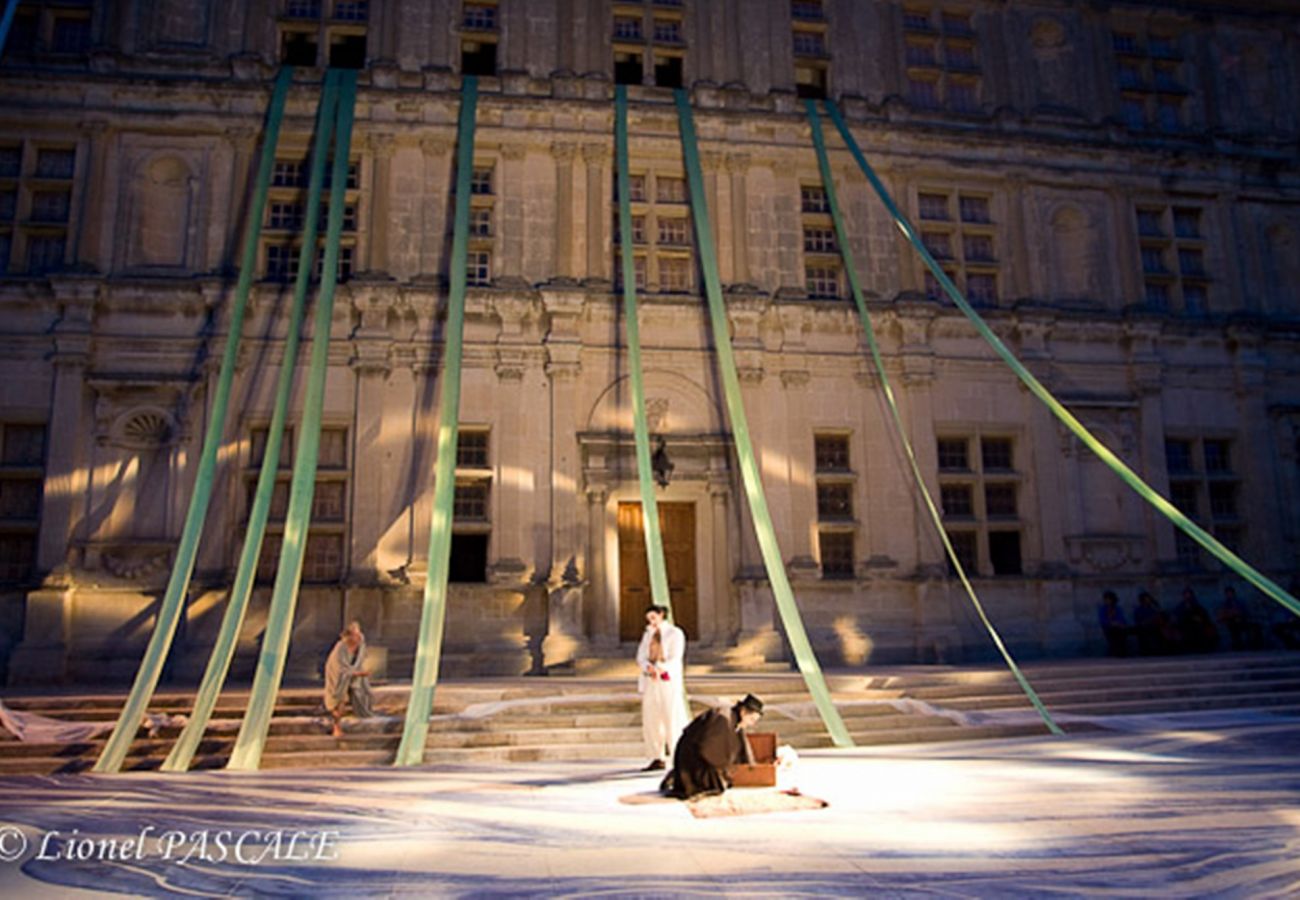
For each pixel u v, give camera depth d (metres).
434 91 20.22
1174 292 23.30
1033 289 22.16
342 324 19.16
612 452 19.25
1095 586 20.91
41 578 17.08
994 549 21.14
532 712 13.08
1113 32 24.69
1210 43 25.00
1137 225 23.34
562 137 20.58
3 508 17.91
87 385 18.09
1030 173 22.70
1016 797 8.55
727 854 6.57
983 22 23.72
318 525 18.38
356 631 12.52
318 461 18.69
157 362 18.47
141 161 19.39
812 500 19.89
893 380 20.89
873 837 7.03
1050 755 11.16
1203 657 18.55
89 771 11.09
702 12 22.23
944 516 20.73
